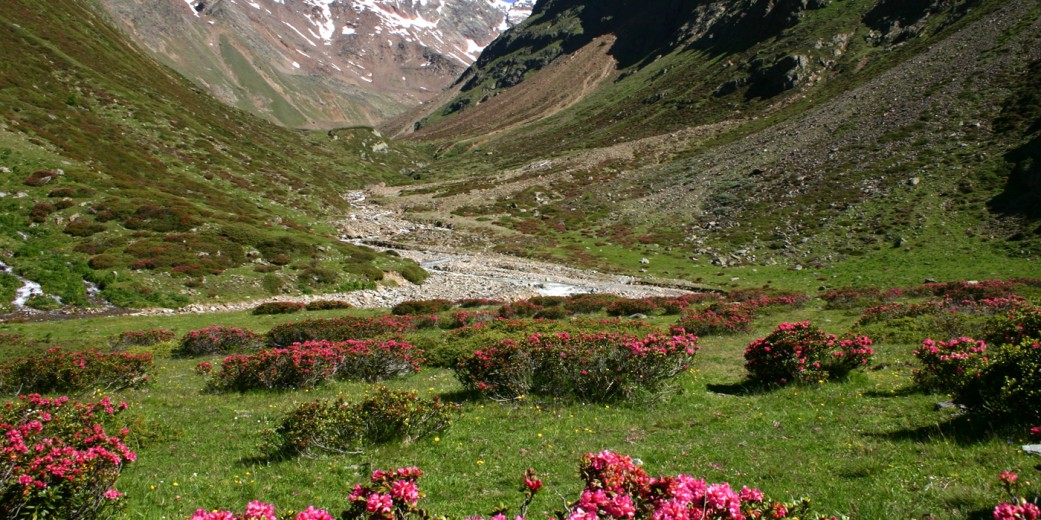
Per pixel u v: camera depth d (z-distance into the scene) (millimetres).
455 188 118125
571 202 100938
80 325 31938
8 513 6133
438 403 11750
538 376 14852
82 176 53969
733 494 4539
